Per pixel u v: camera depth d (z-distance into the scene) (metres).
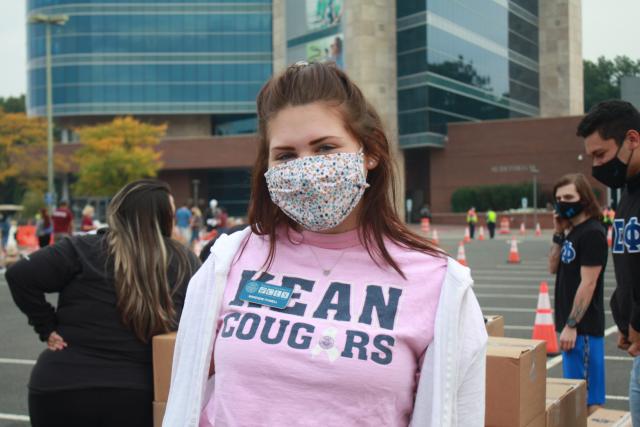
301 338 1.69
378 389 1.64
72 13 65.88
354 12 55.28
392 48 56.06
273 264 1.85
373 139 1.83
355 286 1.76
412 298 1.73
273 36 65.50
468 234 34.44
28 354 8.02
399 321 1.71
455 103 57.28
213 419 1.77
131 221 3.26
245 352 1.71
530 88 67.12
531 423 2.81
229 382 1.71
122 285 3.10
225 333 1.77
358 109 1.81
